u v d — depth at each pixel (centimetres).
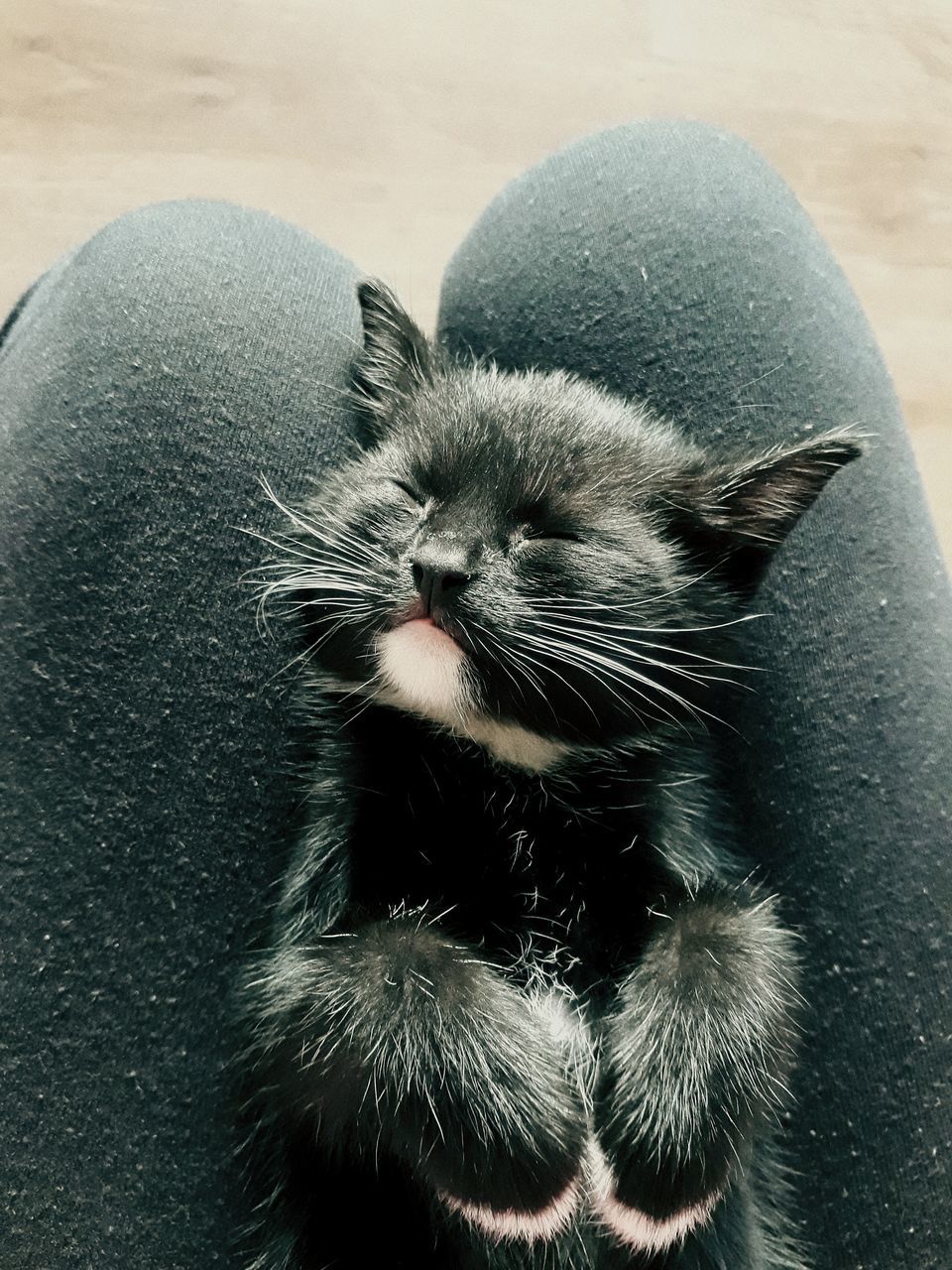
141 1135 23
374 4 48
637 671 23
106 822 24
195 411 27
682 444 27
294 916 24
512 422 24
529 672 23
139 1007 24
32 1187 22
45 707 25
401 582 23
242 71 46
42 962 23
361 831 24
